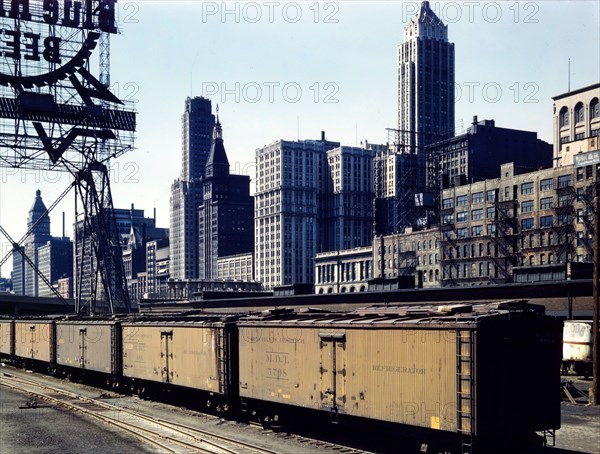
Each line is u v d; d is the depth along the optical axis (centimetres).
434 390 1636
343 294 5912
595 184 7925
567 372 4128
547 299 4541
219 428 2364
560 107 12038
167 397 3142
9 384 4006
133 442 2186
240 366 2425
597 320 2959
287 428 2283
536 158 15338
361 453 1877
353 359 1894
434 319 1678
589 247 8119
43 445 2161
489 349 1576
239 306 7181
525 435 1639
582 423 2447
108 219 5344
